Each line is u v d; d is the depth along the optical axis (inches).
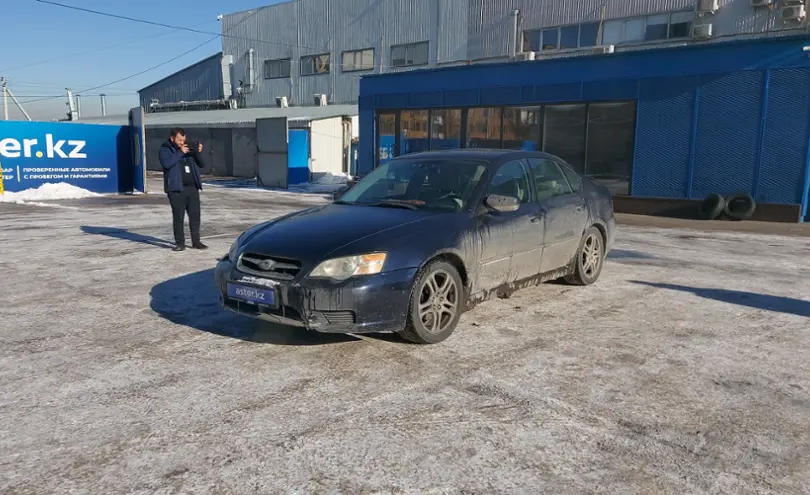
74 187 714.2
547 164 247.3
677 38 892.0
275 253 174.4
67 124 712.4
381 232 178.5
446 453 121.4
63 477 112.2
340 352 177.6
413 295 174.4
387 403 144.1
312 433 129.4
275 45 1544.0
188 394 148.8
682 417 137.9
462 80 737.0
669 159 594.9
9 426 132.0
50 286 257.8
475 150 240.1
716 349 183.5
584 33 992.2
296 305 166.6
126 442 125.3
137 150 756.0
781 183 538.9
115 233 411.8
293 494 107.2
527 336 193.8
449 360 172.1
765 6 803.4
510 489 109.0
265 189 903.7
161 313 217.6
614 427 132.9
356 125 1120.2
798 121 524.1
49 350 179.6
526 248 216.8
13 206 594.6
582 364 169.9
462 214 196.2
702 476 113.6
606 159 637.3
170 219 495.5
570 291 253.3
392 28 1280.8
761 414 139.9
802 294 254.4
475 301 198.7
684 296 247.6
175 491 107.9
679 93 581.3
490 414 138.8
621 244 394.6
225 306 185.5
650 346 185.5
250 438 127.2
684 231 476.4
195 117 1449.3
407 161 235.5
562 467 116.4
